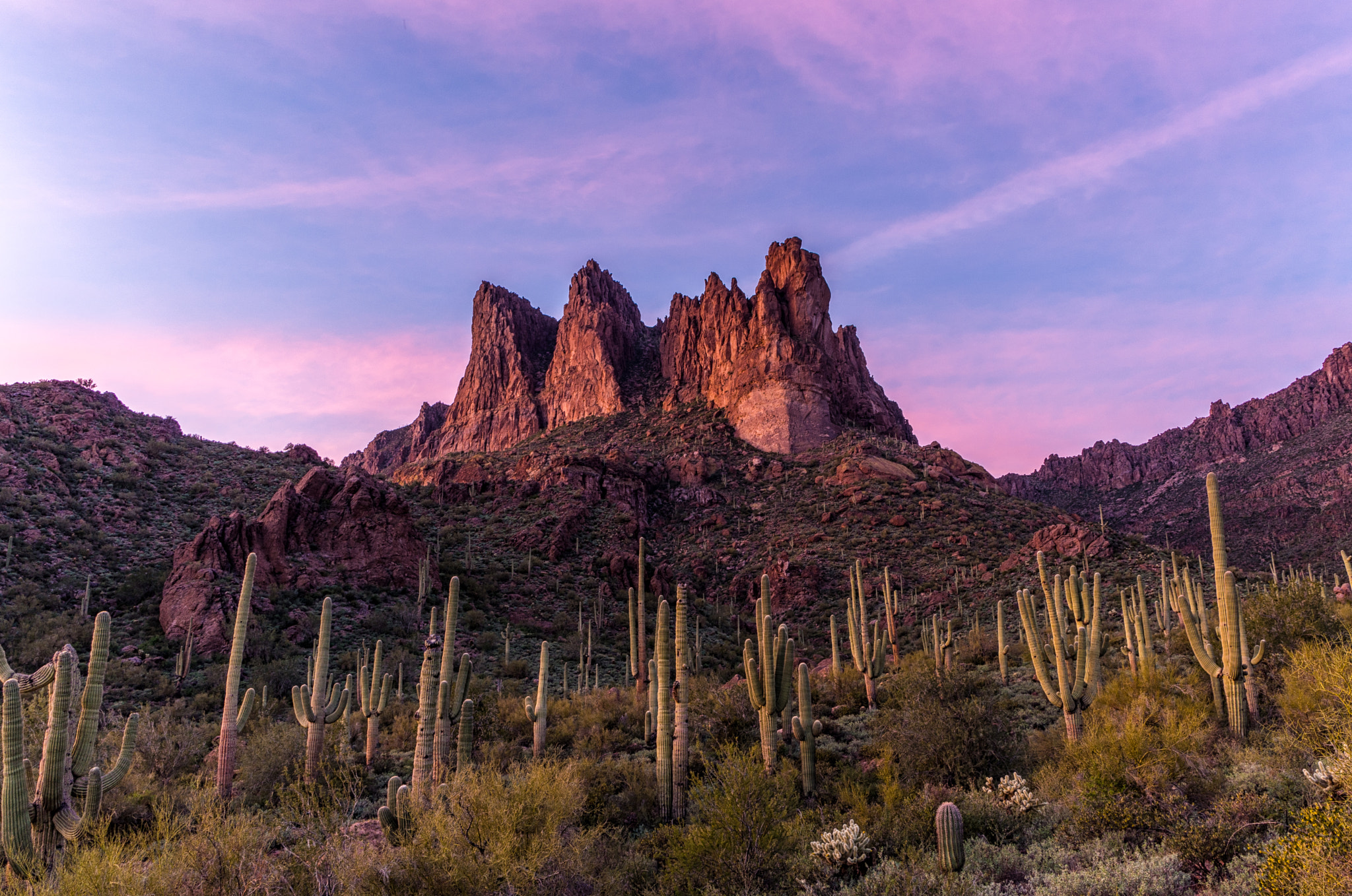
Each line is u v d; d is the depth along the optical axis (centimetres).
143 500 6228
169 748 1858
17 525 5062
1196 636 1459
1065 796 1142
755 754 1400
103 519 5669
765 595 1570
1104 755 1098
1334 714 970
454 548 7275
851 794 1300
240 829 825
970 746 1392
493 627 5422
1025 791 1188
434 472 12162
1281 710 1252
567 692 3800
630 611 2552
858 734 1938
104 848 785
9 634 3794
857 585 2512
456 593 1524
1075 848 963
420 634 4825
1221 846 838
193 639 4006
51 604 4284
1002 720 1479
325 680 1878
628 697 2684
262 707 3131
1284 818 869
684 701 1376
